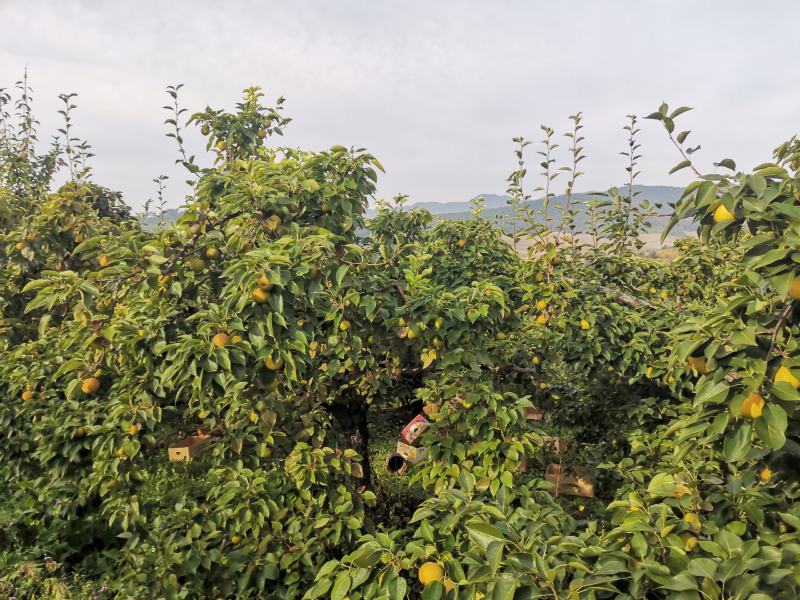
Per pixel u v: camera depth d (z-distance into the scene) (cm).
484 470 316
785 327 184
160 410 352
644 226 639
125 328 321
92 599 404
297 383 418
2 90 945
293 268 283
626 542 184
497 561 160
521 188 646
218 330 270
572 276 534
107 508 385
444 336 340
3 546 462
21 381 504
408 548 195
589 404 522
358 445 546
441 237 705
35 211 781
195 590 354
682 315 471
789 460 192
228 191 398
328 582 189
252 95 637
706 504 218
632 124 643
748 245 181
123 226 690
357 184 403
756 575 140
